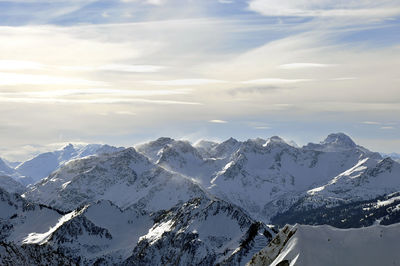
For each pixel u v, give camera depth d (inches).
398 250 2299.5
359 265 2293.3
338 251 2383.1
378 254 2320.4
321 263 2327.8
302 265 2343.8
